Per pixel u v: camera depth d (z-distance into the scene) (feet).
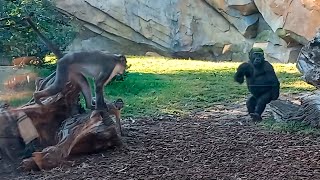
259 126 24.48
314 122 23.53
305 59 23.53
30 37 28.50
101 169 18.20
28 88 24.75
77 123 19.56
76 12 57.93
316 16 44.24
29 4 28.58
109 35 60.23
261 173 17.70
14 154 19.36
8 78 25.38
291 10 46.80
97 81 19.36
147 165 18.56
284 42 49.85
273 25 49.60
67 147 19.06
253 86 25.53
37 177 17.72
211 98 32.60
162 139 22.06
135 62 51.21
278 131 23.24
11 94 23.73
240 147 20.72
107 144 20.07
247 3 52.90
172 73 43.09
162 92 34.42
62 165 18.67
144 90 35.37
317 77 22.94
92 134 19.58
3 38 27.81
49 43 21.45
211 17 56.70
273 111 25.41
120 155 19.69
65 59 19.30
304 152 19.94
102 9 58.75
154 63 50.44
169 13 58.18
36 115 19.67
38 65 29.81
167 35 58.65
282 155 19.61
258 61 25.17
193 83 37.70
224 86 36.35
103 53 19.47
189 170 18.06
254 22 54.03
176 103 31.22
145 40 60.13
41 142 19.81
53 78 20.53
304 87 35.45
